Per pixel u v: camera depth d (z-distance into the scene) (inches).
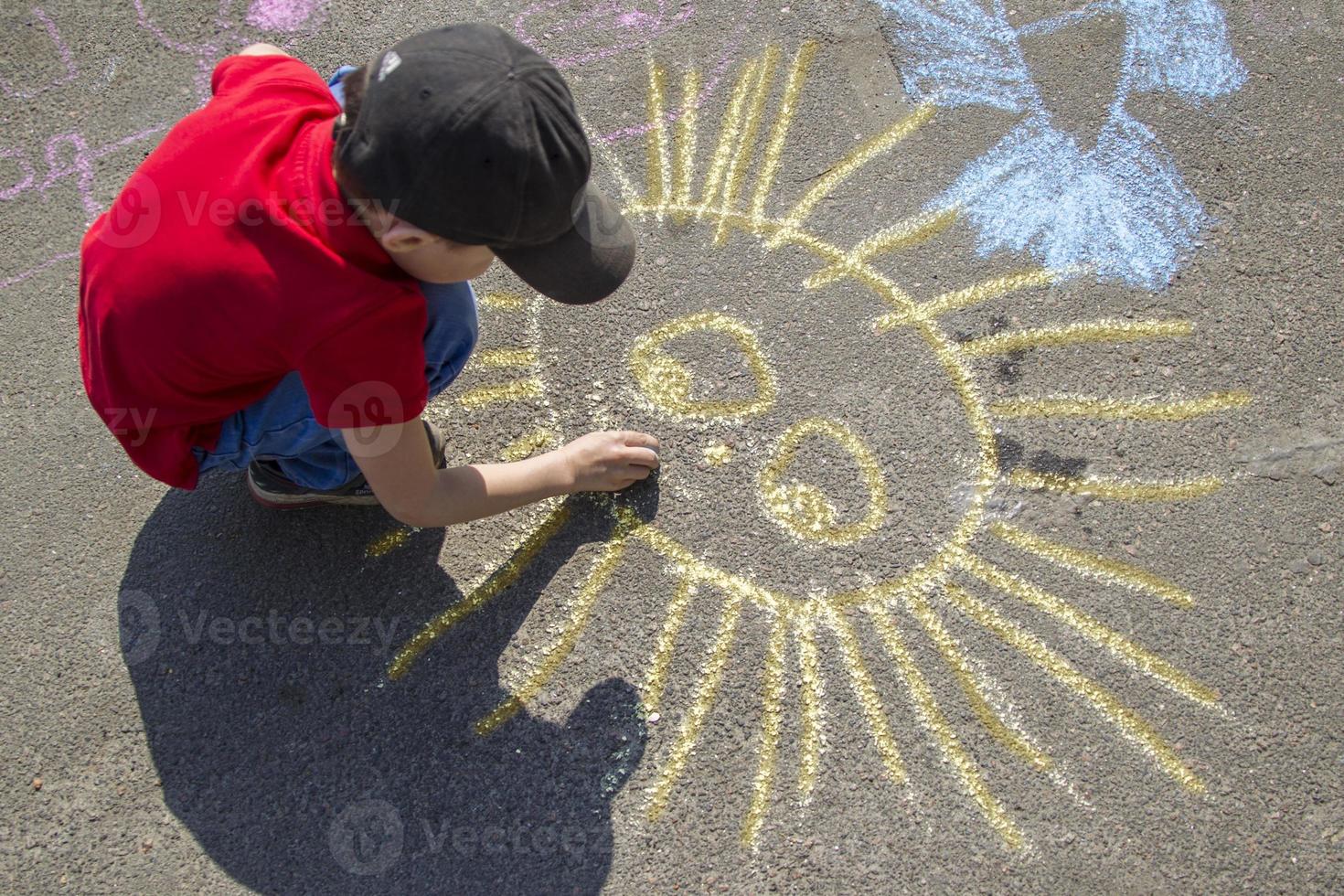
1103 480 78.2
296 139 55.5
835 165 93.0
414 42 46.6
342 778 71.7
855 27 98.9
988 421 80.9
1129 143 91.6
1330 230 86.7
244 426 66.2
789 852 67.7
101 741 73.6
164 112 100.5
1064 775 68.8
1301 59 94.3
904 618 74.5
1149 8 97.3
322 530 79.9
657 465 80.0
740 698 72.5
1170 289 85.1
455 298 66.7
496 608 76.5
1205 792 67.9
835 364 84.0
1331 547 74.9
